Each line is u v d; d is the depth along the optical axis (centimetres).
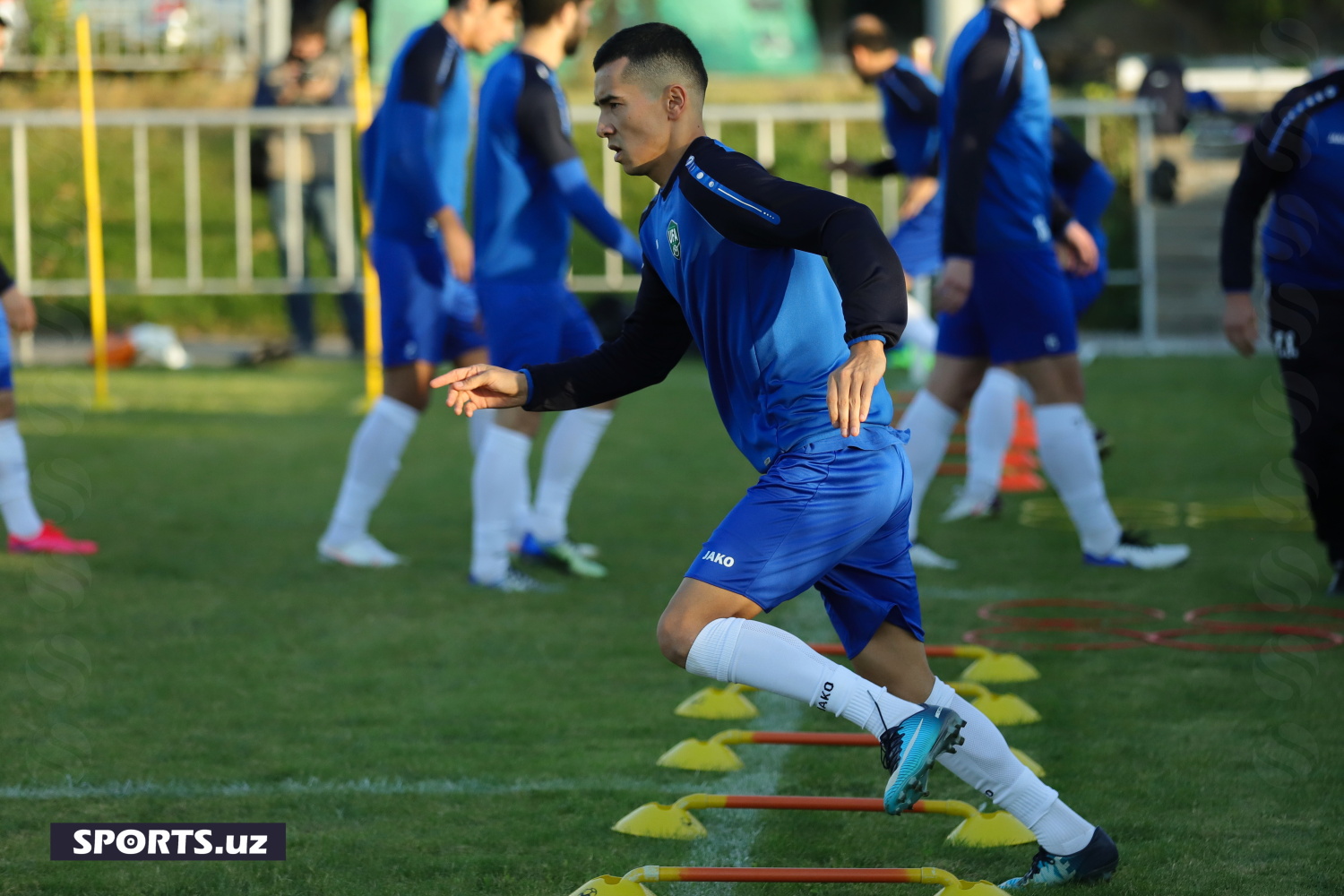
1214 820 1291
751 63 7244
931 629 2009
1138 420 4075
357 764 1462
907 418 2442
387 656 1886
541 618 2095
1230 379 4816
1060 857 1147
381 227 2362
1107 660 1844
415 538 2706
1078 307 2567
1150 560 2419
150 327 5362
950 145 2191
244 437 3828
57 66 5959
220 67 6266
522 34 2228
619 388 1277
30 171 5850
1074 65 6781
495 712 1645
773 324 1117
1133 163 5925
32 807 1334
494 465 2273
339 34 5984
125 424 4025
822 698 1072
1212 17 8344
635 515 2902
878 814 1345
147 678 1772
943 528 2814
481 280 2231
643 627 2044
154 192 5947
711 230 1112
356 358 5459
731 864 1204
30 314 2488
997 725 1573
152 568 2411
